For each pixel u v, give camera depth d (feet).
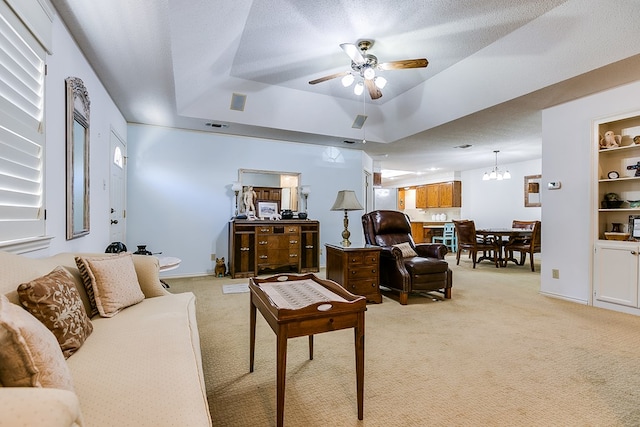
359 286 11.62
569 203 11.93
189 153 16.46
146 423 2.82
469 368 6.66
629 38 8.32
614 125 11.33
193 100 13.39
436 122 14.96
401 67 9.98
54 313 3.92
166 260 10.84
